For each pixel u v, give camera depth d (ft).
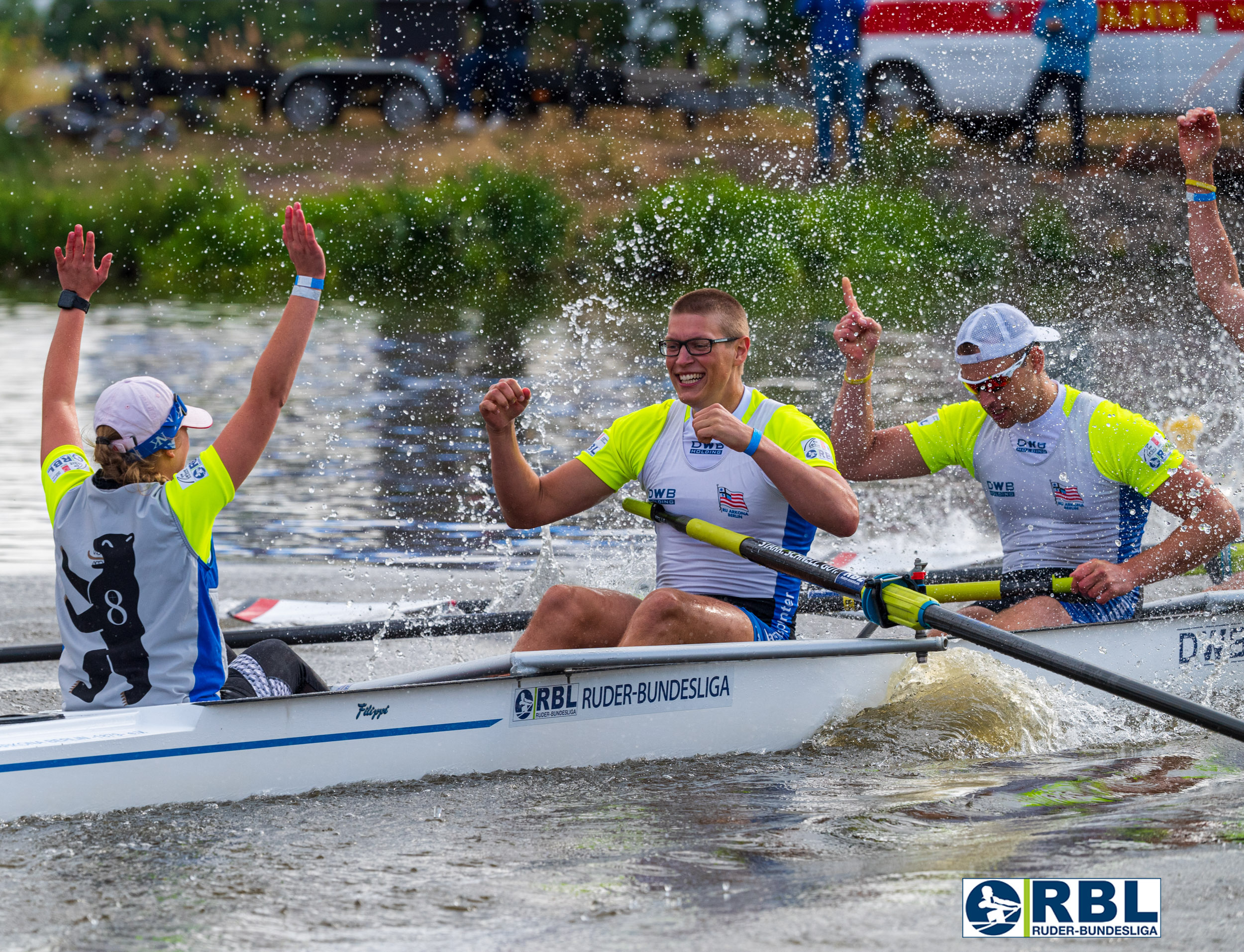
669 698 52.85
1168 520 86.58
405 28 320.09
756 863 40.70
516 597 83.82
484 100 309.83
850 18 224.53
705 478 56.03
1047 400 62.34
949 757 53.78
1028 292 209.97
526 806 46.62
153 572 44.37
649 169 282.15
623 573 88.33
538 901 37.68
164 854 41.16
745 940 34.81
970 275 219.20
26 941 35.09
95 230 278.26
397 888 38.70
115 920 36.42
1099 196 229.66
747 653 52.11
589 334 196.54
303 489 114.42
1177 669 62.28
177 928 35.88
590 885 38.91
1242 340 70.28
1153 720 59.47
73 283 49.70
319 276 47.01
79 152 318.45
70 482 45.29
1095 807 46.11
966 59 219.61
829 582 52.80
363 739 48.01
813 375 155.43
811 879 39.14
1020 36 215.72
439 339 194.39
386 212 263.29
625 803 47.21
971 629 51.57
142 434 43.93
